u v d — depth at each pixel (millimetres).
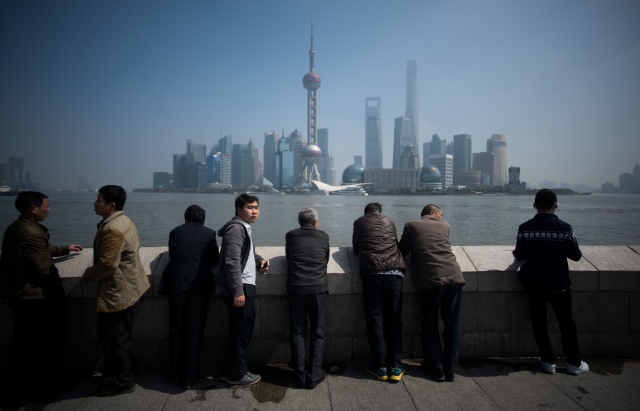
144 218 57281
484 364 4152
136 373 3910
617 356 4305
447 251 3986
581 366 3896
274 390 3588
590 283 4305
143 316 4102
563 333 3934
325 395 3494
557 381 3768
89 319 4012
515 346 4332
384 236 4035
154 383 3730
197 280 3703
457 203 133250
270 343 4195
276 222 52531
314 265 3824
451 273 3861
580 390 3594
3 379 3795
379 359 3801
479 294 4312
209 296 4141
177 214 66375
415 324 4305
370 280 3891
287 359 4195
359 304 4250
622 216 68375
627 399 3438
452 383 3727
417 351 4305
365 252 3973
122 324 3520
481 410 3258
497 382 3750
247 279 3711
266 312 4180
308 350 4242
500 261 4406
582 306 4324
